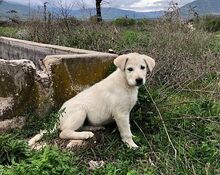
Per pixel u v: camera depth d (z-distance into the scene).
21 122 1.05
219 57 1.57
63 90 1.10
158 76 1.28
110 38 1.87
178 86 1.25
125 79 0.94
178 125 1.02
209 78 1.34
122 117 0.94
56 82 1.09
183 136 0.97
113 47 1.73
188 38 1.71
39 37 2.11
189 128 1.02
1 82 1.04
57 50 1.40
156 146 0.94
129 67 0.93
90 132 0.93
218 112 1.09
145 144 0.95
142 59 0.94
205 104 1.12
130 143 0.94
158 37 1.70
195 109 1.08
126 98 0.94
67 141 0.94
